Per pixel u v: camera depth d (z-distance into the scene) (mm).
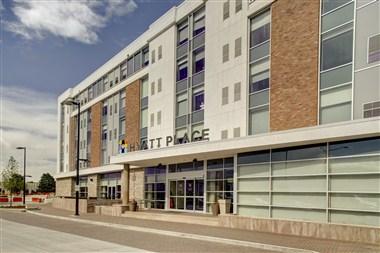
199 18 29312
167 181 31688
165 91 32750
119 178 42625
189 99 29453
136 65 39531
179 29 31984
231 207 23469
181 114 30641
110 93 45344
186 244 15008
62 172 61094
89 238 17156
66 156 61188
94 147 49625
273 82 21547
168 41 32781
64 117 63781
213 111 26438
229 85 25094
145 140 36344
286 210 19031
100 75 48594
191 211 28391
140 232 19453
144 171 35156
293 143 17906
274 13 21875
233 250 13492
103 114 48188
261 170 20781
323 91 18781
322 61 18969
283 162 19406
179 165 30281
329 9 18781
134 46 39625
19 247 14516
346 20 17875
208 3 27906
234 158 22828
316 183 17516
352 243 14086
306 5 19938
